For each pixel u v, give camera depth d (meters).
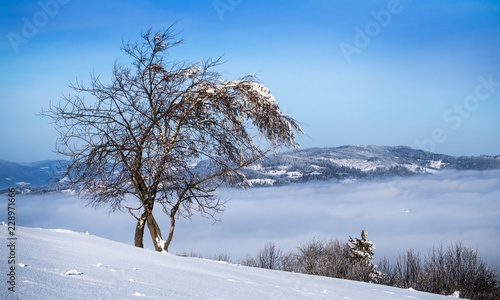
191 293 6.11
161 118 16.78
